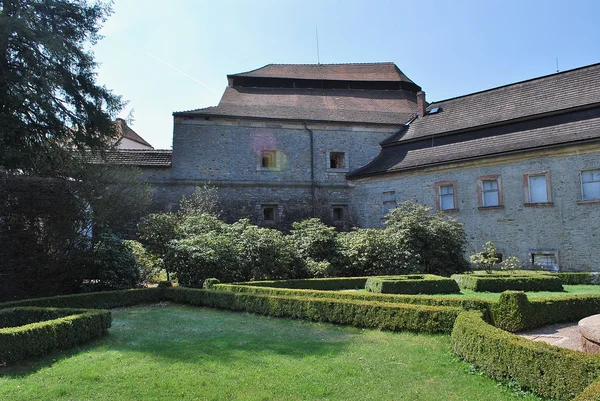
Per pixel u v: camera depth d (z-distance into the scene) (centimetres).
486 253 1906
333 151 2591
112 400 488
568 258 1800
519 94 2248
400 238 1697
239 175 2430
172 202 2312
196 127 2416
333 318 909
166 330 854
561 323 880
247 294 1075
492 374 542
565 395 448
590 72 2067
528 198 1923
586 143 1758
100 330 790
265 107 2655
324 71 3269
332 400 484
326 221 2527
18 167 1498
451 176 2156
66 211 1335
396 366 602
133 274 1427
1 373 592
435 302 892
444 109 2544
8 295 1227
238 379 552
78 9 1588
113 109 1706
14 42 1469
